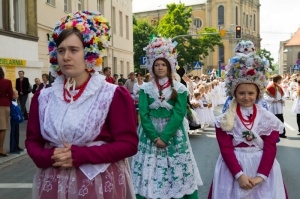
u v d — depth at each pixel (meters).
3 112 8.56
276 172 3.56
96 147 2.33
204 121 13.45
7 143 10.34
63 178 2.34
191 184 4.61
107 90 2.43
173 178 4.53
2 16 15.72
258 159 3.52
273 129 3.56
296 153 8.98
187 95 4.75
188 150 4.67
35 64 17.61
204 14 82.25
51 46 2.49
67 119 2.35
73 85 2.42
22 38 16.72
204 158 8.41
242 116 3.59
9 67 15.55
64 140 2.36
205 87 14.10
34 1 17.86
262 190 3.49
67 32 2.36
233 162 3.47
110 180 2.38
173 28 45.81
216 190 3.61
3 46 15.29
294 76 33.44
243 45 3.72
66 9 22.17
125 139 2.40
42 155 2.32
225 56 80.44
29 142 2.47
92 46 2.38
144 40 50.69
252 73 3.53
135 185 4.60
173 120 4.52
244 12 85.69
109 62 27.86
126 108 2.43
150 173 4.52
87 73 2.46
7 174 7.21
